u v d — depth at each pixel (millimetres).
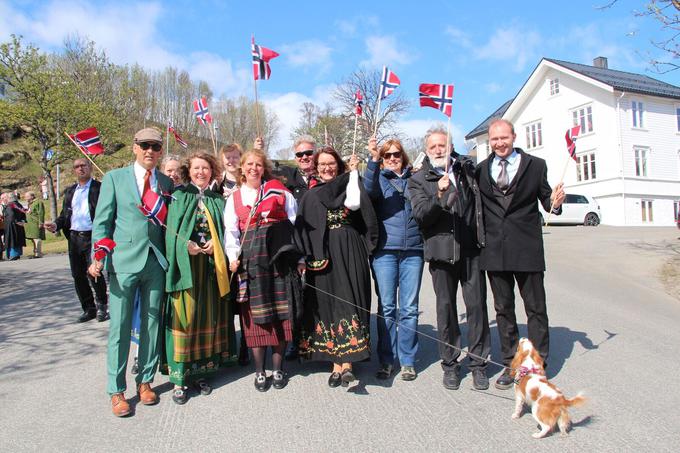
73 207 6812
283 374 4418
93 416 3859
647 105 28344
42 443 3438
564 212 24188
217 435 3502
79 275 6797
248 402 4059
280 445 3338
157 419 3789
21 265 13117
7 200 14891
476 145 38531
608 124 27812
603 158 28094
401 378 4562
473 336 4344
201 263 4305
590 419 3650
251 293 4223
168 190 4371
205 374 4398
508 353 4422
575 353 5156
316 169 5027
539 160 4355
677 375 4500
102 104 31266
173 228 4137
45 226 6918
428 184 4277
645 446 3254
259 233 4277
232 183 5305
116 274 3934
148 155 4105
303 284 4469
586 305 7473
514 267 4258
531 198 4328
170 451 3301
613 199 27609
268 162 4523
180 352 4094
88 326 6590
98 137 4723
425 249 4363
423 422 3648
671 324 6410
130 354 5453
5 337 6156
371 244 4410
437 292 4391
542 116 31688
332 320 4336
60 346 5719
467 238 4363
